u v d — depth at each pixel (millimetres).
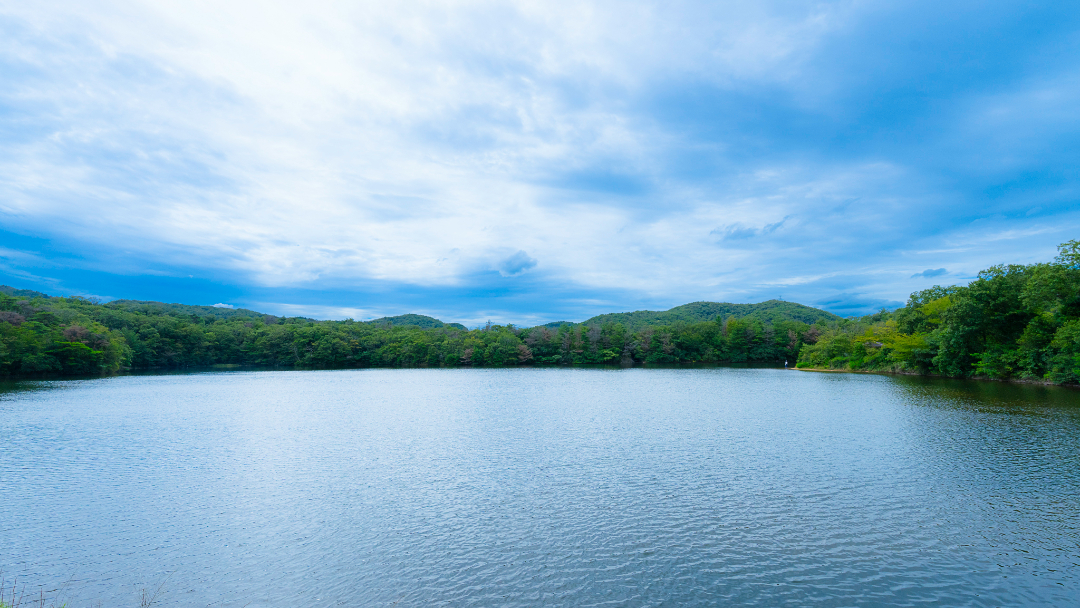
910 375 78875
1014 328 61625
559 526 18297
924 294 79750
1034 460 25172
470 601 13375
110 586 14555
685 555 15820
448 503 20984
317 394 68500
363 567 15445
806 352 125188
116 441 34594
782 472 24406
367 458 28922
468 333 181375
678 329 170000
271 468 26969
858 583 13992
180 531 18500
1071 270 50281
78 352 104562
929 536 16844
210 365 153500
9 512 20625
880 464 25312
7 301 110688
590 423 39906
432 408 51531
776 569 14844
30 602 13664
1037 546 15938
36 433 37938
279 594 13953
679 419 41219
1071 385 53500
